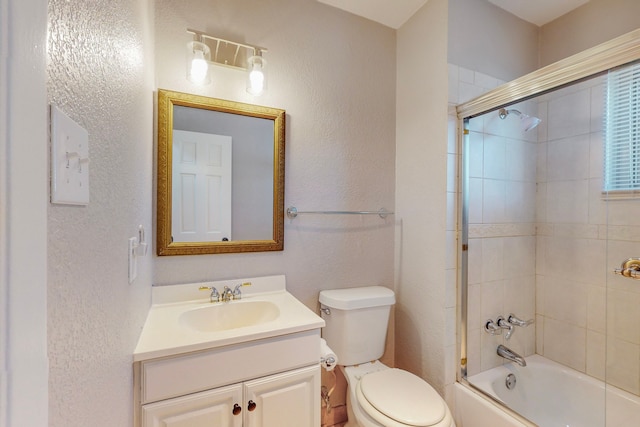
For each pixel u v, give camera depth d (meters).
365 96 1.81
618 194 1.47
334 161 1.72
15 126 0.23
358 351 1.55
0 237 0.22
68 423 0.41
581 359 1.62
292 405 1.11
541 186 1.80
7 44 0.22
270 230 1.55
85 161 0.46
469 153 1.59
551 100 1.71
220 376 0.99
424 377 1.67
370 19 1.82
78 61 0.43
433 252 1.62
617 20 1.56
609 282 1.52
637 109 1.37
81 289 0.46
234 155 1.48
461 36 1.59
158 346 0.92
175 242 1.36
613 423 1.45
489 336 1.67
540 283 1.82
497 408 1.39
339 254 1.74
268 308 1.40
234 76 1.48
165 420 0.92
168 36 1.35
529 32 1.85
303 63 1.64
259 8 1.53
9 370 0.23
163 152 1.32
